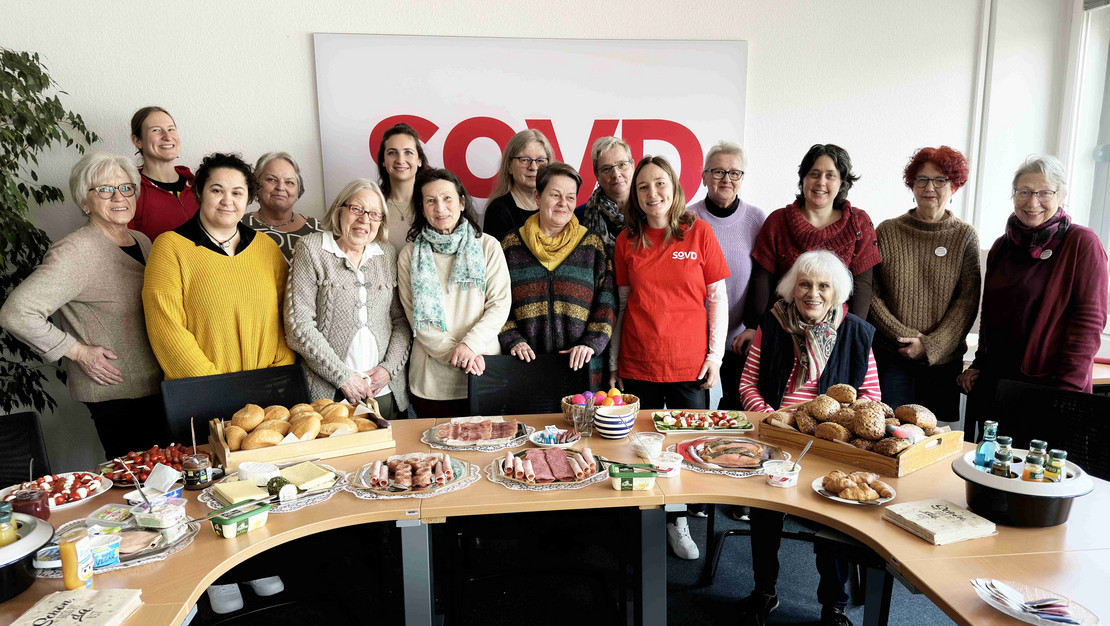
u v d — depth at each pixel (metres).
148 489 1.51
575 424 1.91
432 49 3.06
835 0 3.26
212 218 2.08
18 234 2.45
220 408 2.01
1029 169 2.28
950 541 1.26
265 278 2.19
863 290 2.59
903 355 2.63
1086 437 1.75
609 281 2.55
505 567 2.47
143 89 2.90
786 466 1.57
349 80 3.02
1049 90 3.41
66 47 2.83
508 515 1.76
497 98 3.13
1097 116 3.27
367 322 2.27
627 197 2.74
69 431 3.04
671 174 2.42
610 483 1.56
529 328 2.48
